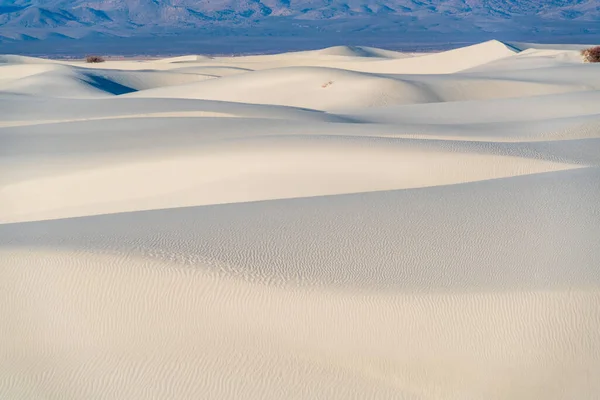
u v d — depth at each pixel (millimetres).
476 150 15672
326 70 44281
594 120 19734
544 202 11141
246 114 26531
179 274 8797
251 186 14680
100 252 9359
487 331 7891
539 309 7938
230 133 20016
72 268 9062
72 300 8781
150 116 27297
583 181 12172
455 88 40062
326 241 9859
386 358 8008
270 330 8273
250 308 8391
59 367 8344
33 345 8555
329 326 8180
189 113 27172
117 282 8820
